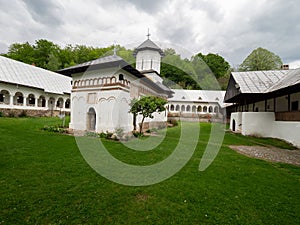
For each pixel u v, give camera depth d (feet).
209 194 11.89
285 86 33.42
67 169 15.01
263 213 9.95
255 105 61.72
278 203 11.12
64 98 79.36
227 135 44.73
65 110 79.92
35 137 27.68
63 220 8.52
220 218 9.30
